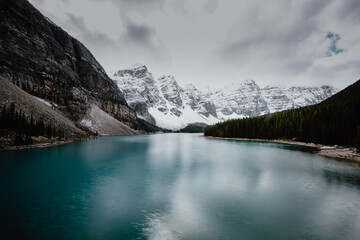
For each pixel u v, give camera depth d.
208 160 41.72
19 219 14.98
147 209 17.28
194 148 66.31
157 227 14.22
